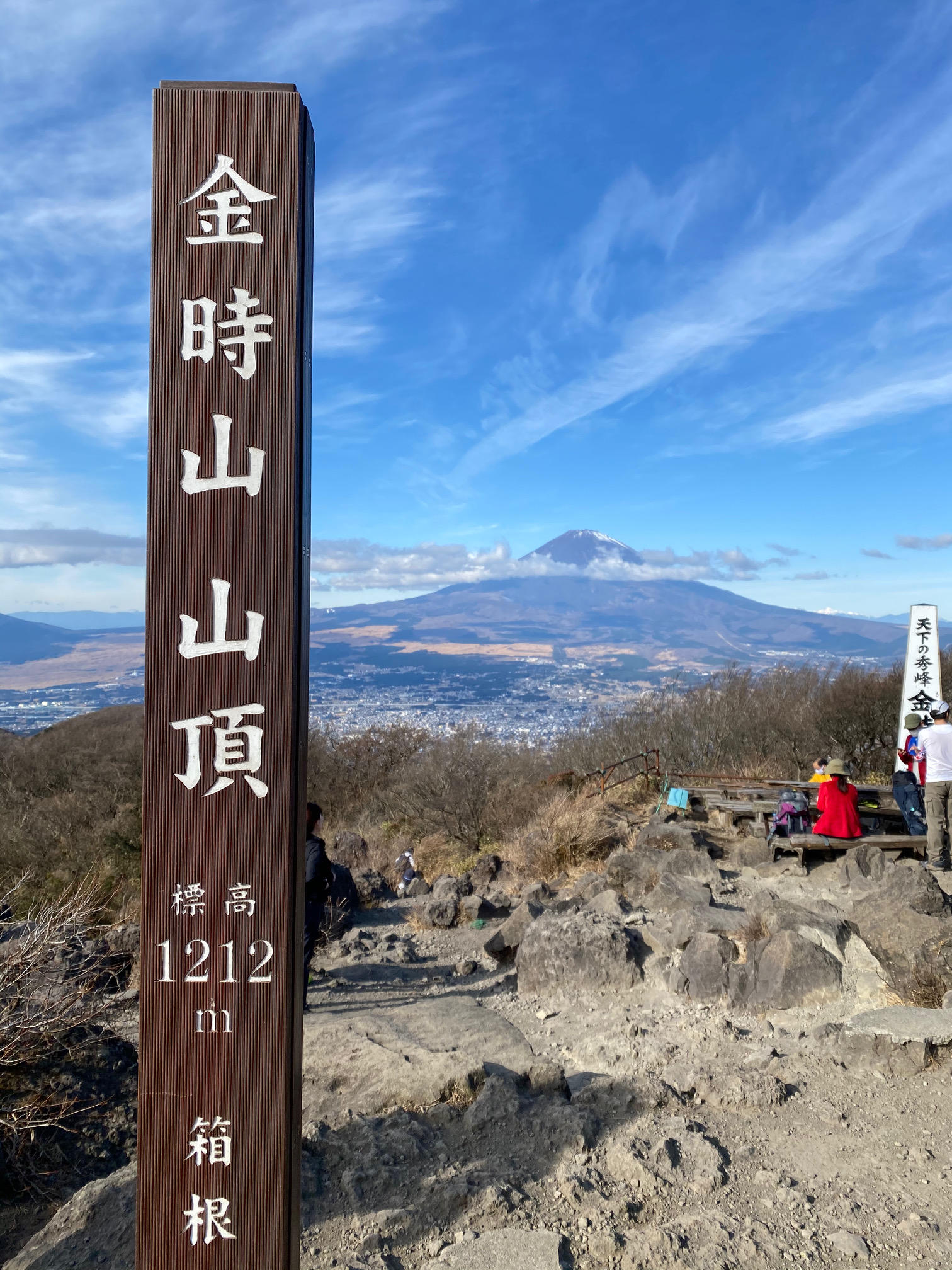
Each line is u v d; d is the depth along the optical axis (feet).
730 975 18.01
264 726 8.57
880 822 32.71
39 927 15.48
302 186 8.85
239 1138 8.40
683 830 30.76
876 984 16.89
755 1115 12.56
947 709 27.35
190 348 8.70
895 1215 10.00
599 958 19.97
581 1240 9.77
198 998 8.45
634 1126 12.34
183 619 8.61
